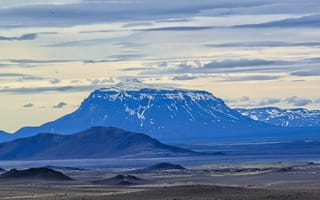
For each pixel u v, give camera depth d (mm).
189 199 194125
